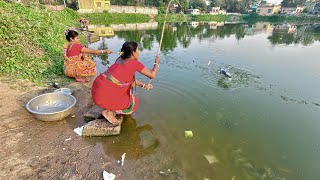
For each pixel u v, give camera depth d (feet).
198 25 97.66
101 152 9.66
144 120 12.33
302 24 125.08
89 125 10.76
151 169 8.81
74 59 16.67
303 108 14.57
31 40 20.36
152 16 139.13
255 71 21.95
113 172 8.54
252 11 237.25
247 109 14.14
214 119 12.80
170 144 10.44
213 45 36.91
